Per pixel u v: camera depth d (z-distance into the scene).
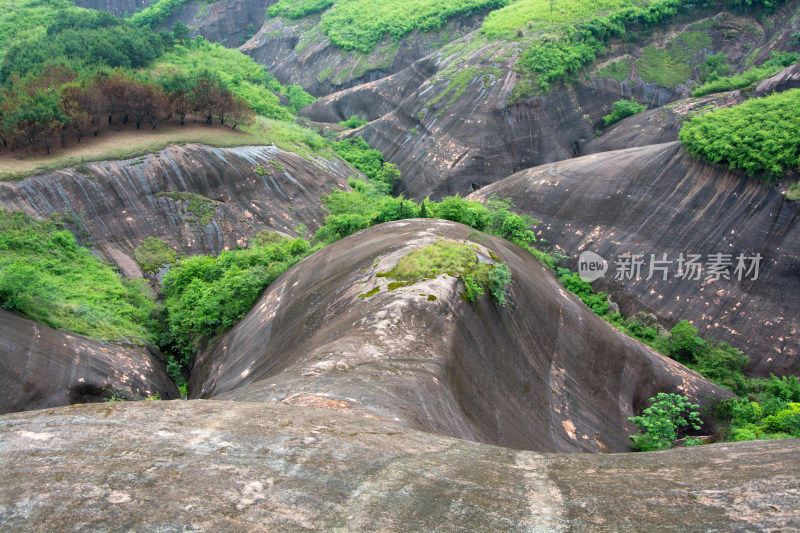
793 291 33.09
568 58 60.16
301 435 7.29
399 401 10.96
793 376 30.61
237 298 27.94
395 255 20.14
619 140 56.34
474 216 29.27
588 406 19.58
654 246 39.06
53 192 35.94
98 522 4.83
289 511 5.24
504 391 16.20
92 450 6.34
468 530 5.00
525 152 58.00
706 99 53.12
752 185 36.22
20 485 5.45
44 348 19.67
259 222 42.84
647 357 25.58
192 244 38.88
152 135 44.53
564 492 5.87
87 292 28.77
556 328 21.53
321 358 13.39
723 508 4.84
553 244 44.09
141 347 25.55
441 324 15.55
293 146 52.72
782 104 37.62
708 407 24.83
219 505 5.23
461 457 7.34
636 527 4.82
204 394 22.22
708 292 35.78
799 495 4.68
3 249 29.69
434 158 59.19
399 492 5.82
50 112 38.38
